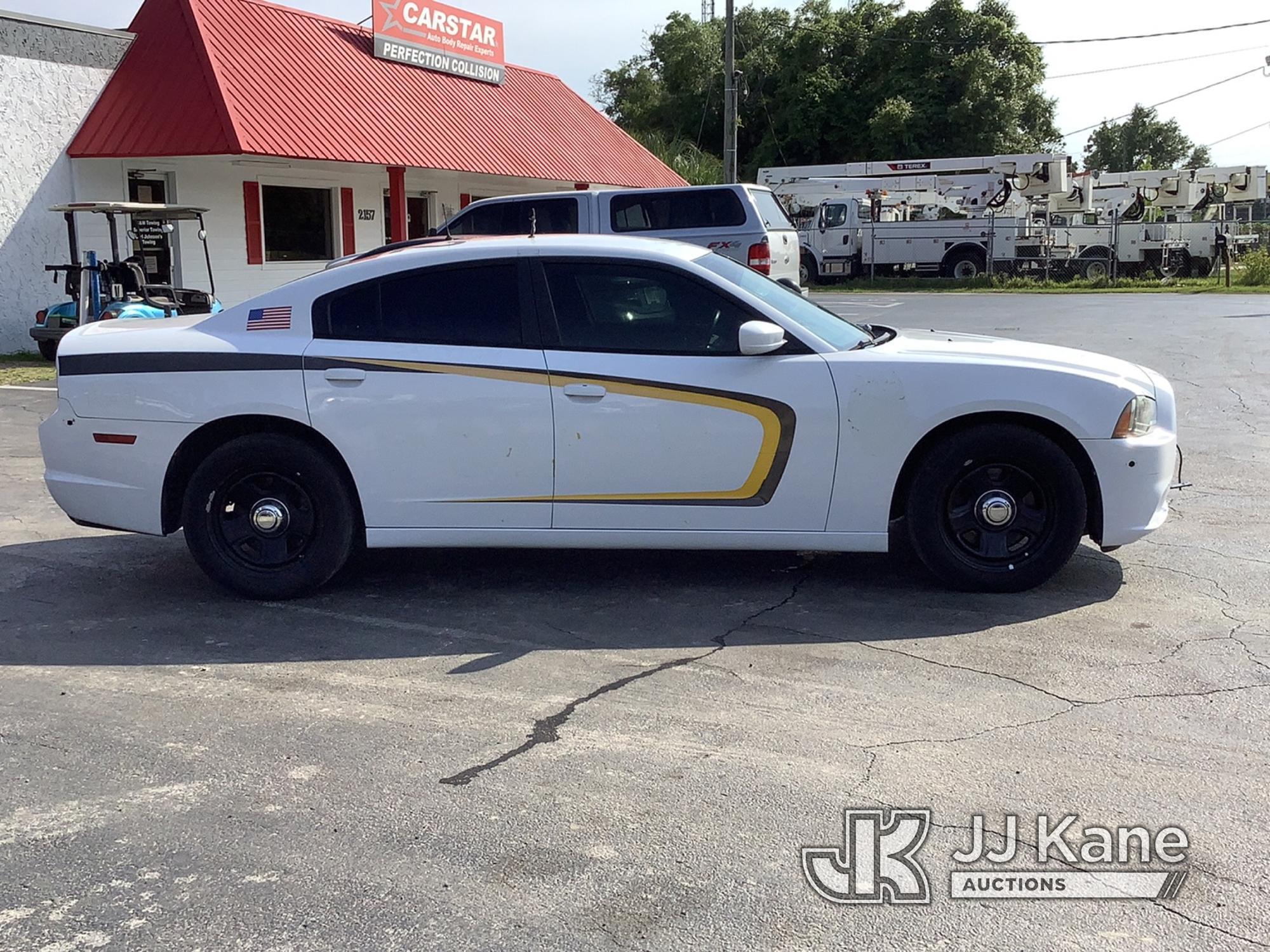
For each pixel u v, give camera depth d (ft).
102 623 17.19
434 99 65.82
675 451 16.98
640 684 14.47
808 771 12.05
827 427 16.84
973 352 17.57
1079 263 103.24
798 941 9.21
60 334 46.57
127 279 45.44
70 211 45.65
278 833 11.00
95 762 12.55
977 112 153.38
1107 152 269.23
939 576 17.60
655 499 17.17
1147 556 19.67
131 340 17.92
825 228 109.09
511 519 17.38
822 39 164.25
